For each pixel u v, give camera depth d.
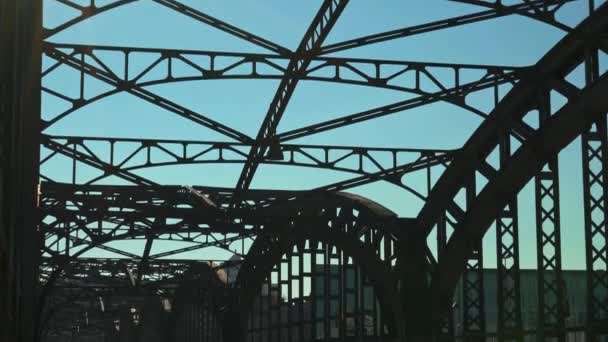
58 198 45.41
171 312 104.94
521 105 34.09
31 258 33.22
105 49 28.69
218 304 74.81
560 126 31.86
